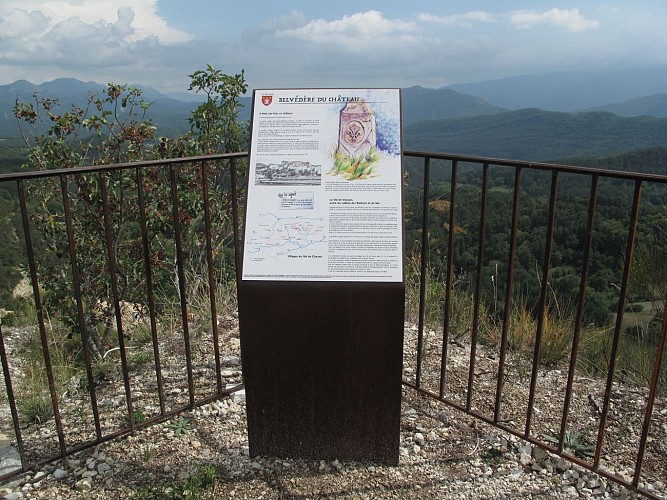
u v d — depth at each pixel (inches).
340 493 83.2
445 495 82.9
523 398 112.3
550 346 134.9
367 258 79.8
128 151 180.7
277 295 80.3
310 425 88.0
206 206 99.0
